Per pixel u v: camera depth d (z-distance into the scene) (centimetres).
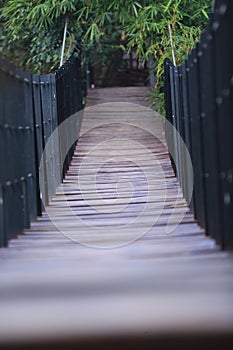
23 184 723
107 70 2059
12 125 668
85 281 416
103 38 1712
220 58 502
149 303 350
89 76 1892
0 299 372
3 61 632
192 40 1331
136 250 570
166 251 551
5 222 611
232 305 342
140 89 1806
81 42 1623
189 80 771
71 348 301
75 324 317
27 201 742
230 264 460
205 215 630
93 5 1534
